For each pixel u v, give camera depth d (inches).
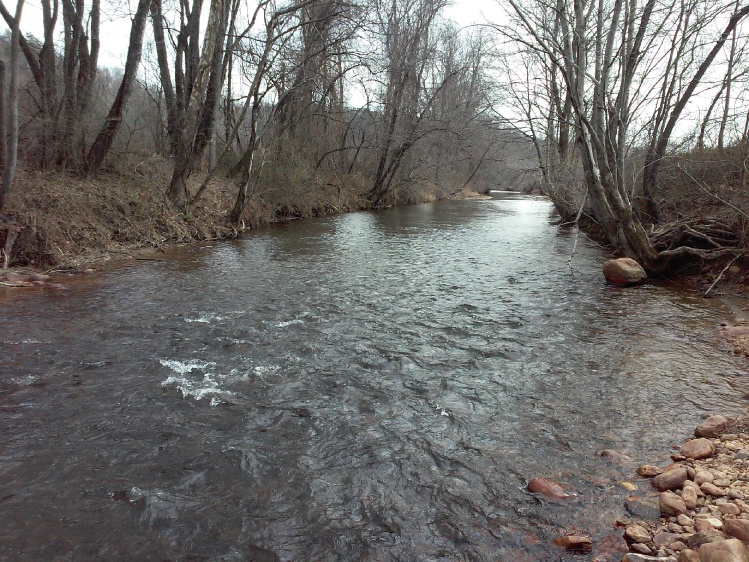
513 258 563.2
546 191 890.1
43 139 564.7
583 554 119.3
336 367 238.2
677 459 157.0
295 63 788.0
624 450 165.5
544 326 307.0
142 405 195.2
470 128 1233.4
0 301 337.4
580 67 468.8
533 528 129.2
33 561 117.2
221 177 911.7
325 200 1131.3
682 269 447.5
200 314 322.7
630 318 323.9
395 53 1163.9
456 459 161.6
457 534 127.7
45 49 568.1
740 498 132.9
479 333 292.5
